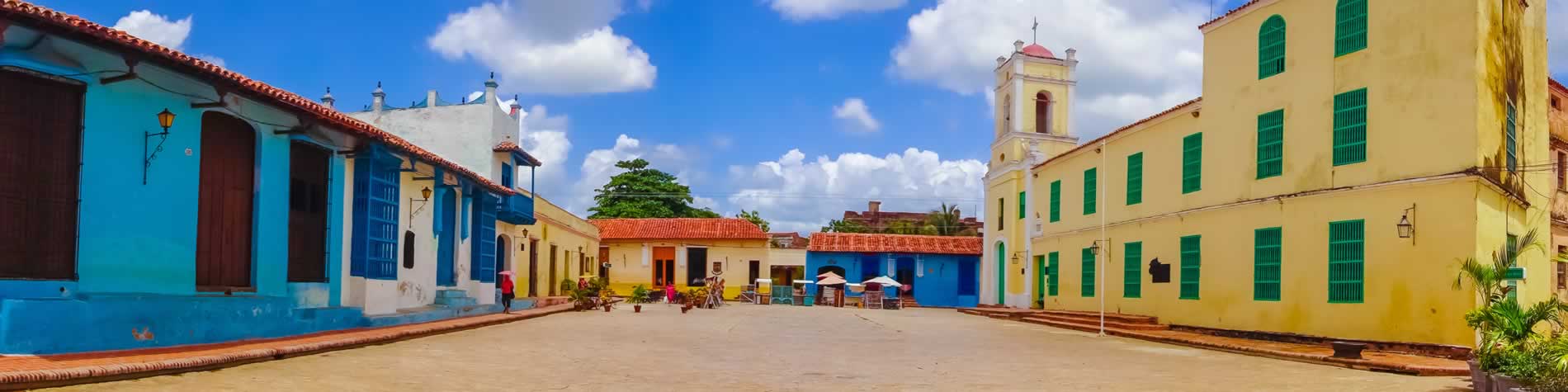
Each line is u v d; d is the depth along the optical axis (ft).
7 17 34.58
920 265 158.71
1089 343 63.82
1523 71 63.93
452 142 101.45
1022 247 118.21
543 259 114.73
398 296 66.90
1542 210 66.39
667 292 134.10
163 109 43.91
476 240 86.63
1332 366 48.01
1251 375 43.09
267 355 39.01
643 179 219.00
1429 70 55.98
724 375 40.24
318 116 51.26
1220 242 71.46
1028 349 57.31
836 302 144.97
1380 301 57.21
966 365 46.68
